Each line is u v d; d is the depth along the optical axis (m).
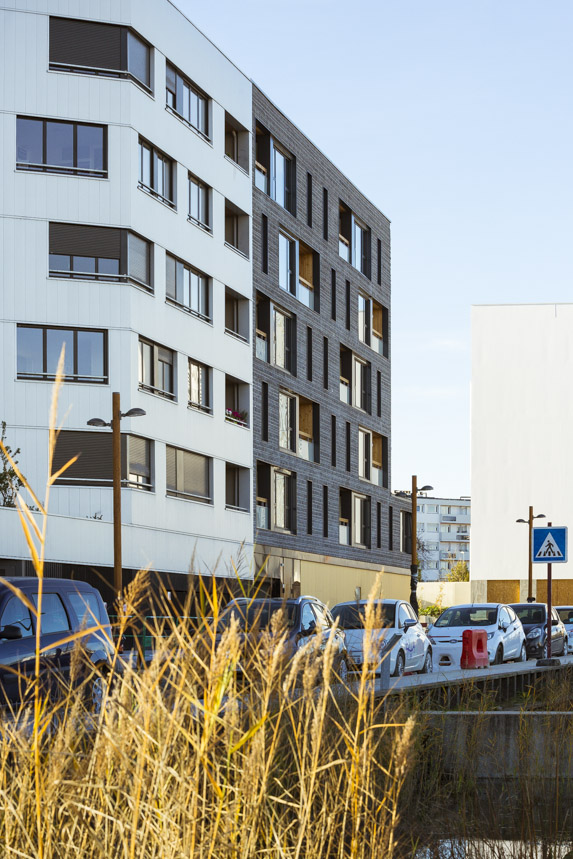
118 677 3.36
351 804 3.69
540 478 71.12
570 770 7.99
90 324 35.66
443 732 8.65
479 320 72.25
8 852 3.08
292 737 4.38
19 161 35.44
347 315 52.75
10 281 34.88
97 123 36.22
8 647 11.30
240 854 3.13
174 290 39.22
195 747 3.08
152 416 36.97
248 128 44.09
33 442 34.56
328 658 3.39
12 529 30.20
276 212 45.91
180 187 39.53
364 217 55.12
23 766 3.29
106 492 35.03
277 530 44.66
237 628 3.23
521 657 25.05
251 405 43.16
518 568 70.81
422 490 44.47
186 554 38.09
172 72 39.59
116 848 3.28
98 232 36.12
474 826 6.75
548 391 71.44
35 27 35.69
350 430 52.06
